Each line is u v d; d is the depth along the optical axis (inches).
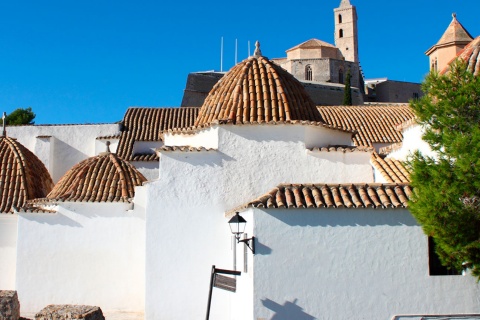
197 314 571.2
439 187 415.5
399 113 1211.9
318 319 462.6
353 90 2851.9
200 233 580.7
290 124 590.9
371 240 473.7
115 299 678.5
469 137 415.2
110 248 685.9
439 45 976.3
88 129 1204.5
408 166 547.8
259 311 462.3
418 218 437.7
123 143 1154.0
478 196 416.8
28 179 795.4
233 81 660.7
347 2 4448.8
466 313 468.8
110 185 716.0
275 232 472.4
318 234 473.4
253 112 615.2
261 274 466.9
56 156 1188.5
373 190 498.9
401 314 466.3
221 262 576.7
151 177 1085.8
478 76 445.1
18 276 677.9
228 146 591.8
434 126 450.9
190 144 634.2
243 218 479.8
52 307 538.0
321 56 3457.2
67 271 681.6
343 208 474.3
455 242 422.9
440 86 445.7
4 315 539.5
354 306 465.4
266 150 591.8
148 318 571.2
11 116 2353.6
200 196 585.3
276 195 490.6
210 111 642.2
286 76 683.4
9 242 738.2
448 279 472.4
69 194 699.4
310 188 504.1
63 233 687.1
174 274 576.1
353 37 4402.1
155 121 1251.8
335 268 469.4
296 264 469.4
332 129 622.2
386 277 469.7
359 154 591.5
